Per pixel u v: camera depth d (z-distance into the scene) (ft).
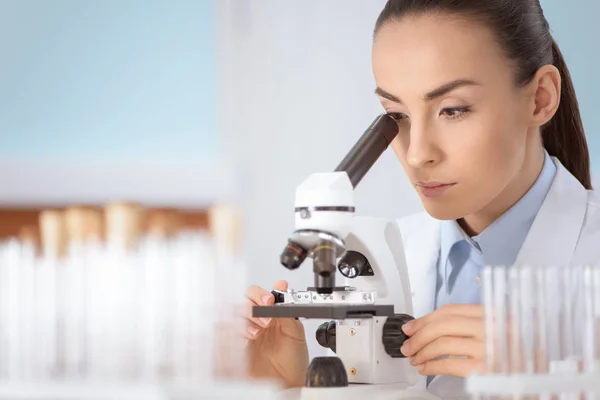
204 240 4.11
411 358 5.38
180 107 12.64
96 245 4.14
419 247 7.37
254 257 12.06
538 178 6.84
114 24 12.73
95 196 12.50
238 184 12.38
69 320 4.10
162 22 12.70
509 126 6.13
